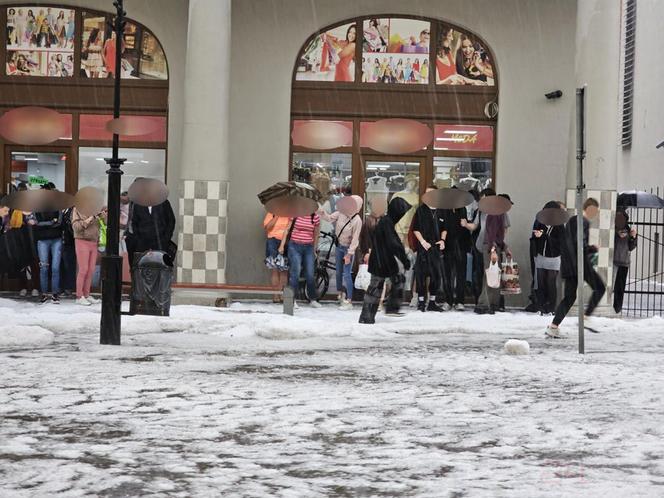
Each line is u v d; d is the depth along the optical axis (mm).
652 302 38875
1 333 19219
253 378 14812
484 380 14906
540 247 28641
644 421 11469
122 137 31484
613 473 8875
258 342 20438
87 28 31703
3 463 9109
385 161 31812
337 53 31891
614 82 29438
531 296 29781
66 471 8789
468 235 28828
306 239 29156
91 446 9891
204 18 29422
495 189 31891
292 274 29141
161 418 11422
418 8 31750
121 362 16531
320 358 17594
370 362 17047
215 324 22766
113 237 19359
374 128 31828
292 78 31781
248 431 10727
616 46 29469
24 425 10961
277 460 9344
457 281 28938
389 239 23828
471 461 9359
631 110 59469
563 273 22359
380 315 26562
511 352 18656
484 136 31938
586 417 11719
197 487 8273
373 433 10672
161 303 22547
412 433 10688
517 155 31844
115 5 19578
